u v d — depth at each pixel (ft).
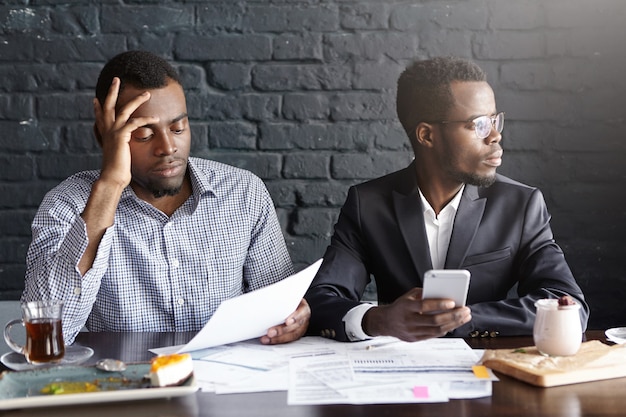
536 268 6.53
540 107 9.16
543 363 4.89
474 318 5.82
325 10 9.12
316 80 9.19
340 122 9.22
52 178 9.20
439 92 6.53
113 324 6.64
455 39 9.12
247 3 9.12
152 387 4.58
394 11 9.11
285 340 5.73
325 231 9.29
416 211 6.75
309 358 5.26
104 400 4.40
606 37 9.09
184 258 6.77
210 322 5.16
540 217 6.78
